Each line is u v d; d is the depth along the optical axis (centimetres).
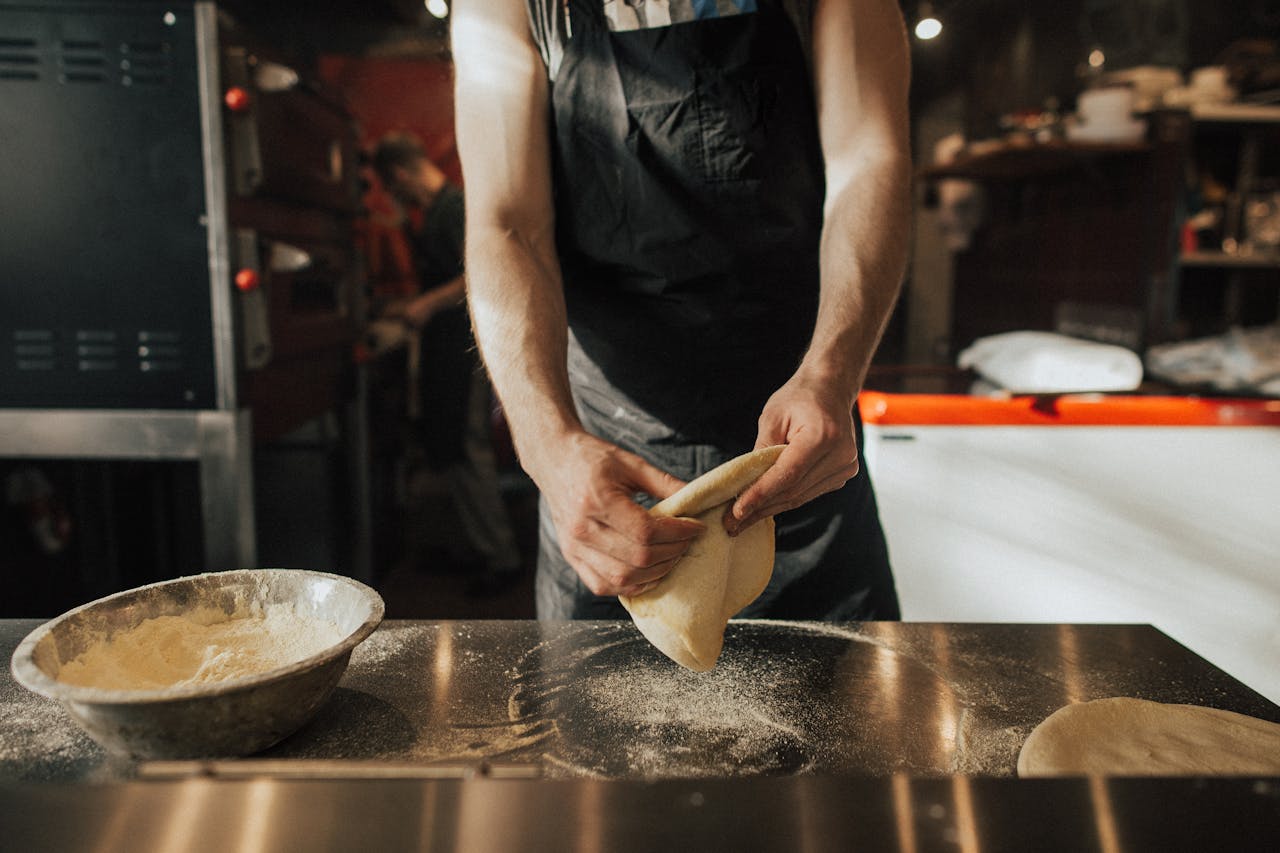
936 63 452
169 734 65
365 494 318
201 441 200
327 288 275
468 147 111
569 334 128
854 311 95
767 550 90
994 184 364
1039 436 207
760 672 90
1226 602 212
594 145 117
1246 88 292
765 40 114
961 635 100
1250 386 222
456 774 50
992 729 79
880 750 75
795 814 43
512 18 116
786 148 118
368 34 312
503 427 490
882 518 213
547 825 43
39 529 229
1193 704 85
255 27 286
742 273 121
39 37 185
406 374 399
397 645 96
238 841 43
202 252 194
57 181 191
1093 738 75
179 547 273
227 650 81
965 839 42
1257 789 43
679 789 44
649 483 81
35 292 195
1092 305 286
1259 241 280
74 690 63
